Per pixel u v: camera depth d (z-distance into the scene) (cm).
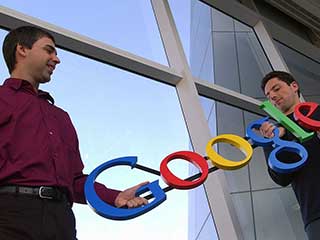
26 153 110
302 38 437
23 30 134
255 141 164
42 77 131
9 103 118
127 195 133
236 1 377
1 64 184
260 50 369
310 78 397
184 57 265
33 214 103
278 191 258
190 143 236
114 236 175
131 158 143
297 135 160
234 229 202
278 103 182
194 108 241
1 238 97
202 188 222
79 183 131
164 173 142
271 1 422
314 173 157
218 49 334
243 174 254
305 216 155
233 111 284
